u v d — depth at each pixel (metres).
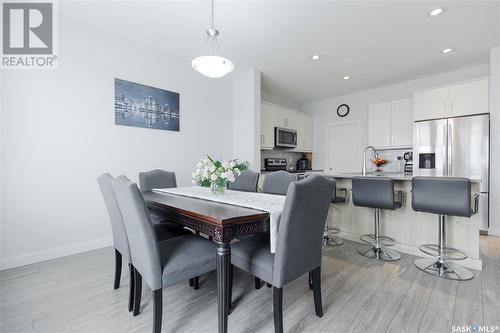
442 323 1.48
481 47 3.14
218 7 2.34
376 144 4.62
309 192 1.30
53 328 1.43
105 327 1.45
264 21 2.57
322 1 2.25
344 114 5.32
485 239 3.00
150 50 3.20
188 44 3.09
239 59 3.52
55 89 2.48
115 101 2.89
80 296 1.78
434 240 2.51
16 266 2.27
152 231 1.27
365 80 4.39
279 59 3.52
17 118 2.28
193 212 1.39
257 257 1.44
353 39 2.95
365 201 2.54
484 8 2.34
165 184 2.87
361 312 1.60
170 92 3.41
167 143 3.39
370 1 2.25
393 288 1.90
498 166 3.12
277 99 5.36
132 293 1.59
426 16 2.48
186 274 1.38
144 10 2.40
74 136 2.61
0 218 2.21
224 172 1.99
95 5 2.34
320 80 4.41
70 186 2.59
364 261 2.43
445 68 3.85
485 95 3.27
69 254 2.58
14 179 2.27
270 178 2.56
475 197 2.19
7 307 1.64
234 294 1.84
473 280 2.01
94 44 2.73
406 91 4.47
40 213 2.41
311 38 2.92
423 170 3.74
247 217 1.30
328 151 5.62
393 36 2.88
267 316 1.57
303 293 1.85
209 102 3.90
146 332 1.41
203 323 1.50
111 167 2.87
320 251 1.54
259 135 4.03
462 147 3.39
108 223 2.86
